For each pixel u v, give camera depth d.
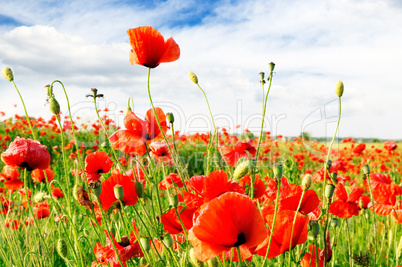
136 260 0.62
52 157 2.62
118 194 0.48
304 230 0.41
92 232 0.89
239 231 0.35
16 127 3.33
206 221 0.34
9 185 0.93
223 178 0.43
